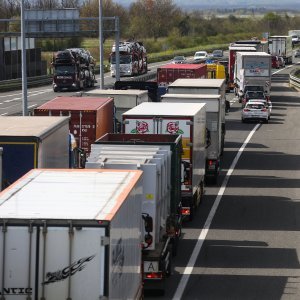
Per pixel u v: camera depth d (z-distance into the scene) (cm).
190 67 13300
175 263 5003
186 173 5972
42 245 2634
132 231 3250
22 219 2642
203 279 4656
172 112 6022
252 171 8669
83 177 3453
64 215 2706
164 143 4881
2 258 2641
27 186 3225
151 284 4266
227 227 5994
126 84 10538
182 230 5878
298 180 8125
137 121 5869
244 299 4272
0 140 4116
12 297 2647
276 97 18538
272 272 4809
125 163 4200
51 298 2641
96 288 2628
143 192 4191
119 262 2864
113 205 2869
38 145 4116
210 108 7644
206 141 7600
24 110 9831
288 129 12694
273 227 6006
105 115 7112
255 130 12512
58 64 19512
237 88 18238
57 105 6869
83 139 6581
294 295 4347
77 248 2628
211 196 7238
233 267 4916
